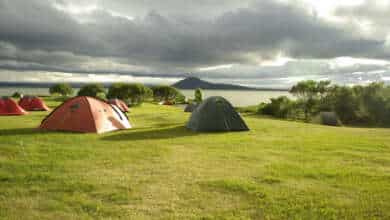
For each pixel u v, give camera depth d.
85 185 6.69
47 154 9.51
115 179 7.16
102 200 5.92
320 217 5.27
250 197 6.15
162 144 11.62
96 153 9.81
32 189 6.40
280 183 7.04
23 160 8.71
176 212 5.43
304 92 60.03
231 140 12.76
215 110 15.97
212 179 7.26
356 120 50.47
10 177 7.11
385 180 7.27
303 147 11.31
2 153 9.52
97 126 14.50
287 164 8.73
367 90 49.50
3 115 23.23
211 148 10.99
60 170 7.81
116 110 16.64
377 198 6.12
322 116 38.53
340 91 53.44
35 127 15.60
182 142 12.14
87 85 60.38
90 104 15.07
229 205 5.75
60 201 5.84
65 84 82.50
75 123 14.45
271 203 5.85
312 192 6.44
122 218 5.18
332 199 6.05
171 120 22.16
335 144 11.97
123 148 10.70
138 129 16.02
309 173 7.79
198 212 5.44
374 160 9.30
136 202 5.84
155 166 8.36
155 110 37.34
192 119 16.59
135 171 7.85
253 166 8.50
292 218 5.23
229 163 8.81
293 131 16.41
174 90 81.56
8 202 5.74
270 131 16.19
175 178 7.30
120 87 54.25
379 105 47.19
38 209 5.48
